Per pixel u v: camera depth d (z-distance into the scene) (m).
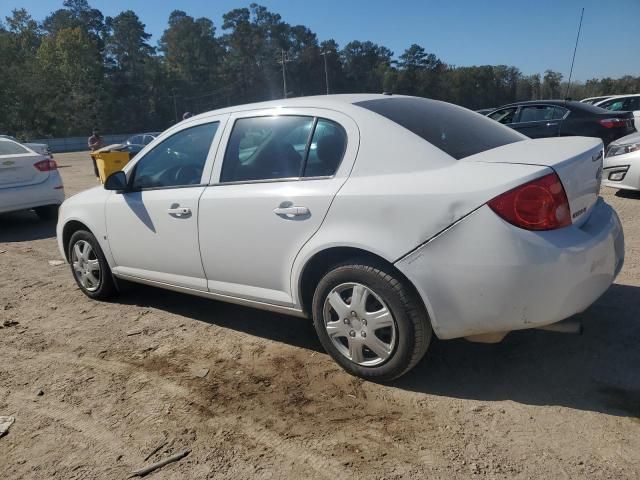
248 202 3.33
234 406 2.96
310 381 3.16
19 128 72.50
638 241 5.50
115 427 2.83
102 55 97.62
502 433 2.56
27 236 7.97
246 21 111.44
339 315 3.07
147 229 4.02
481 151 3.01
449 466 2.36
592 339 3.40
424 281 2.70
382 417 2.76
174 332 4.02
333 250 3.02
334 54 105.94
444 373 3.14
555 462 2.34
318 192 3.04
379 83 105.88
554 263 2.50
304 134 3.27
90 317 4.43
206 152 3.74
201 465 2.49
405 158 2.88
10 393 3.25
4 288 5.38
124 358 3.62
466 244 2.59
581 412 2.68
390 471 2.36
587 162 2.80
